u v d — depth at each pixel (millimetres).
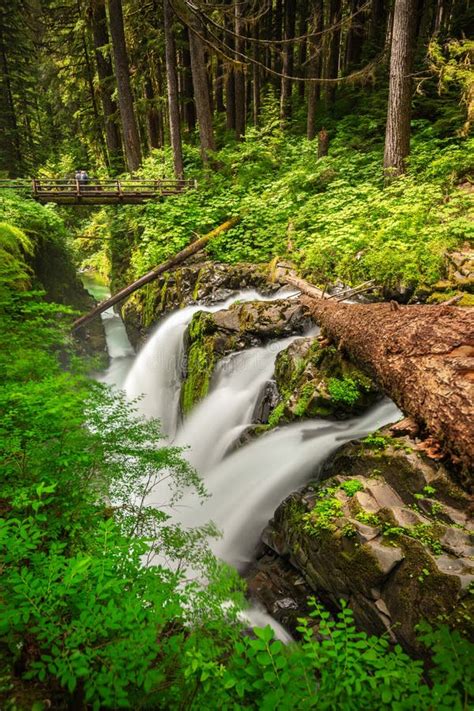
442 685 1618
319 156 12641
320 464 4699
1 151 21219
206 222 12086
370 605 2957
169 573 2033
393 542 3025
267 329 7555
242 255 10883
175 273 11047
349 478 3812
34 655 1974
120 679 1519
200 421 7301
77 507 2732
